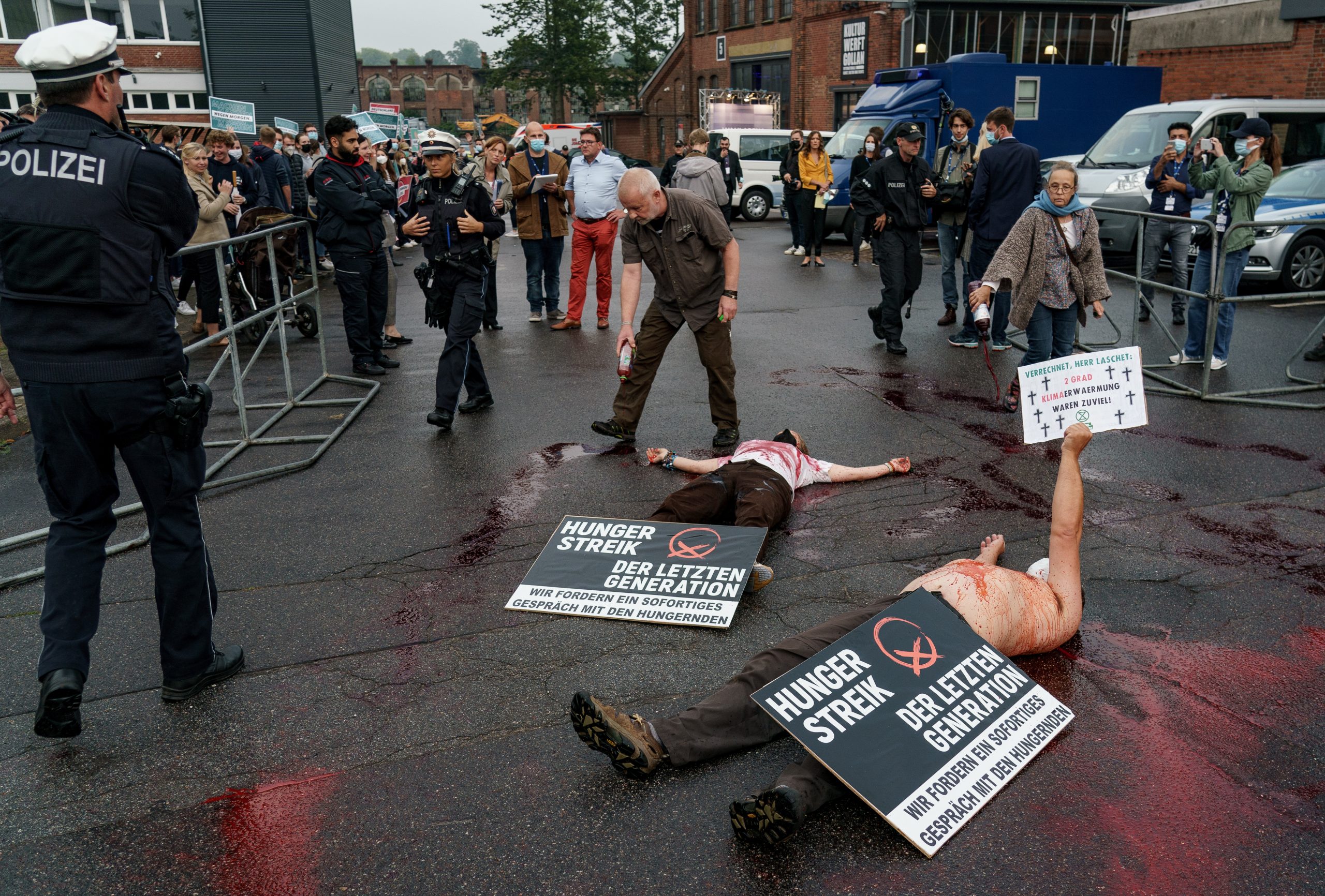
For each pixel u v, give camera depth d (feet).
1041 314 20.36
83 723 10.50
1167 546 14.42
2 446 20.45
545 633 12.23
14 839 8.77
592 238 31.01
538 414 22.08
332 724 10.43
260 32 100.37
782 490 14.71
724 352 18.89
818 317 33.35
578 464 18.63
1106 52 90.17
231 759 9.87
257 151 40.73
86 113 9.71
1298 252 34.55
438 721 10.43
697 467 17.58
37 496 17.74
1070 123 58.13
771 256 49.73
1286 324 30.55
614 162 30.96
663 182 52.42
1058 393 13.51
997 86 55.83
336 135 24.14
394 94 307.78
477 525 15.71
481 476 18.03
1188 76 62.80
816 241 45.19
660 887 8.04
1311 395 22.35
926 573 13.66
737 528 13.67
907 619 10.21
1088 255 19.98
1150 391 22.86
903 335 30.07
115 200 9.53
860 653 9.78
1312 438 19.35
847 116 94.94
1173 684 10.85
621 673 11.29
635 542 13.91
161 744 10.13
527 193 31.94
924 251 51.37
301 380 26.40
